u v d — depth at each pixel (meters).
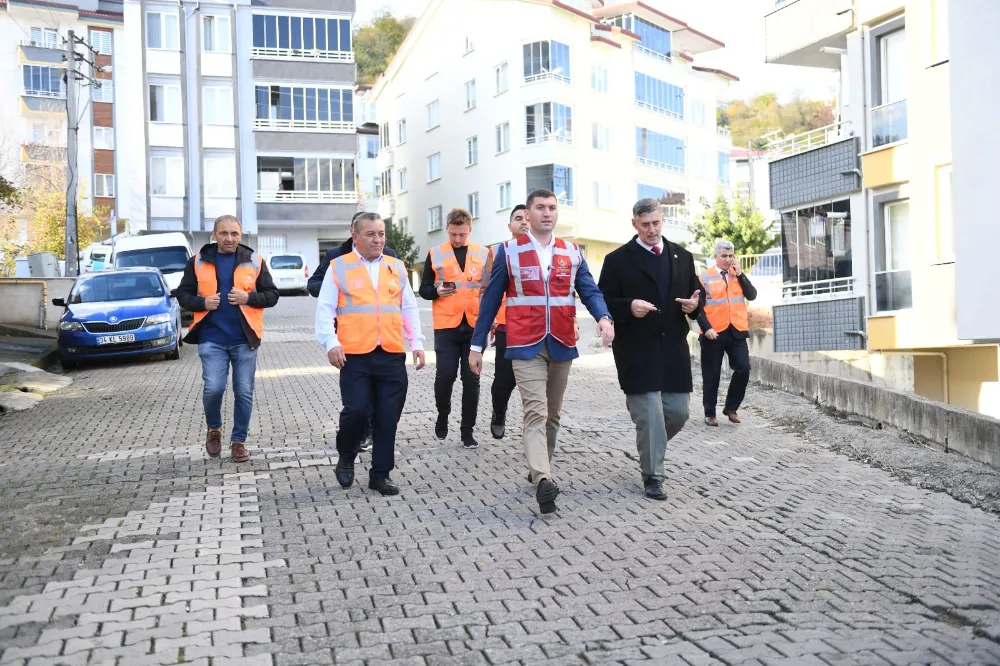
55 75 58.84
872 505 7.77
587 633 4.95
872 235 22.25
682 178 57.97
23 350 20.08
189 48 48.50
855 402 11.59
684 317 7.86
